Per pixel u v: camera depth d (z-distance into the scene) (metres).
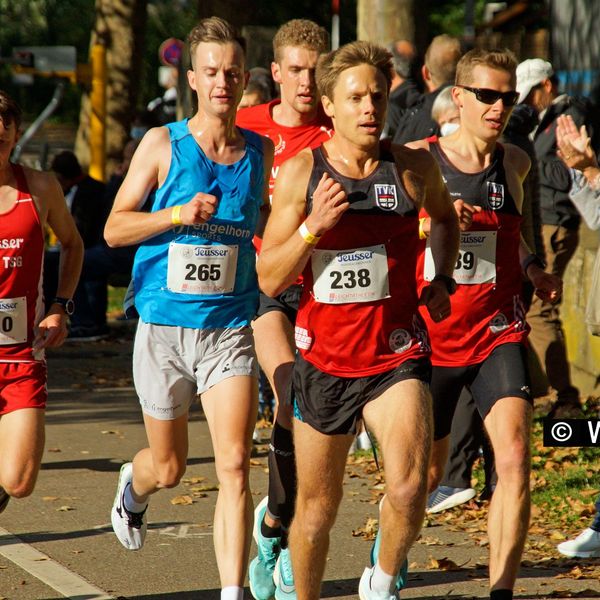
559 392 28.44
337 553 18.92
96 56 55.78
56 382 35.38
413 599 16.69
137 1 72.06
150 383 16.02
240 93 15.66
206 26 15.61
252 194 15.91
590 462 24.94
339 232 13.92
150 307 15.89
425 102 27.12
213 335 15.83
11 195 15.96
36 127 87.31
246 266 16.00
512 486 14.77
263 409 28.59
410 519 13.55
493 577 14.62
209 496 22.64
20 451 15.73
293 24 20.02
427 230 16.50
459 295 16.38
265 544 16.77
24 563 18.12
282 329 17.94
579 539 18.69
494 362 16.17
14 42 153.75
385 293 14.00
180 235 15.64
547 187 28.48
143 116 52.84
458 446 20.92
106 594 16.64
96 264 41.25
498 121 16.59
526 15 63.56
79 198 41.28
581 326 30.44
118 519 17.70
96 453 26.33
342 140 14.05
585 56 35.41
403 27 37.59
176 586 17.16
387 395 13.90
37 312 16.22
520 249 17.88
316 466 14.20
